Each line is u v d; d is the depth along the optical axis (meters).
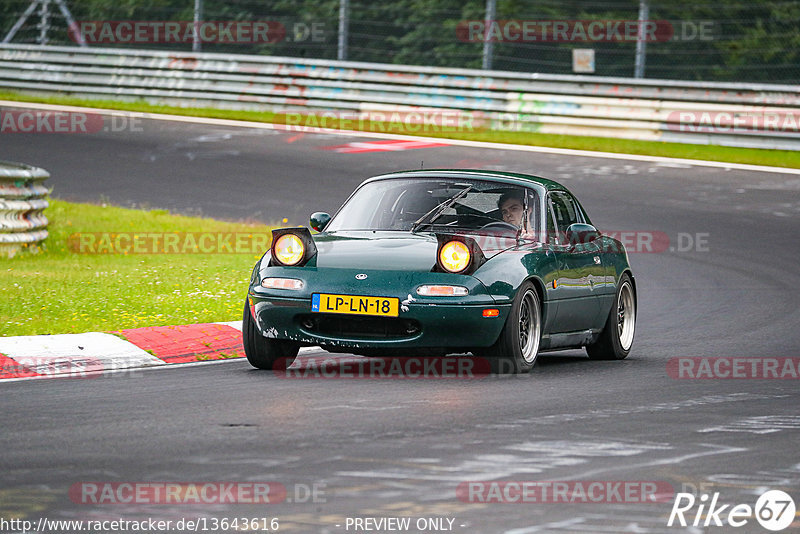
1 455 18.64
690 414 23.45
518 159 75.00
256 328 28.11
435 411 22.89
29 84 96.81
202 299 38.56
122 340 30.80
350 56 119.31
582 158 76.00
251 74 91.69
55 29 103.56
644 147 80.25
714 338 36.44
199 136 81.81
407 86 87.75
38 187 49.94
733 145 79.50
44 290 39.00
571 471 18.17
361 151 77.38
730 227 59.59
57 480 17.14
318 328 27.36
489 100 86.06
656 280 48.81
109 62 95.25
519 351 27.83
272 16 120.12
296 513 15.65
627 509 16.16
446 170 32.09
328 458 18.70
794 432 21.78
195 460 18.44
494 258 27.86
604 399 25.02
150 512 15.62
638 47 84.06
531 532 15.06
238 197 64.62
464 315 26.66
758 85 78.62
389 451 19.25
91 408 22.84
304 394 24.70
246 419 21.78
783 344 35.03
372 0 116.38
